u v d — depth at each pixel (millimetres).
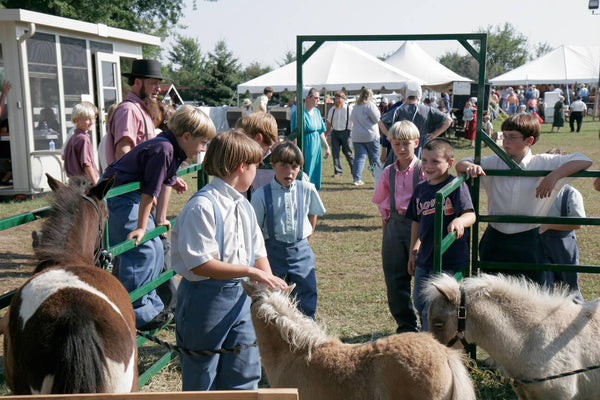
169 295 5117
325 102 21547
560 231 4711
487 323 3244
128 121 4969
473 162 4730
